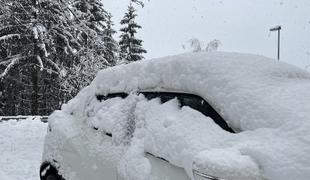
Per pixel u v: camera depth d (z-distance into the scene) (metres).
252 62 3.40
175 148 2.91
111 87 4.34
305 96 2.87
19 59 24.12
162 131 3.15
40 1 22.41
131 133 3.72
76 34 24.61
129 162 3.38
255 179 2.35
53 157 4.72
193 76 3.26
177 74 3.42
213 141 2.73
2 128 15.27
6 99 28.44
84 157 4.19
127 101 3.96
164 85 3.53
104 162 3.84
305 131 2.49
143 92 3.80
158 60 3.79
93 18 36.34
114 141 3.87
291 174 2.29
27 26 22.00
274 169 2.35
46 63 24.83
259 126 2.70
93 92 4.70
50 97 29.08
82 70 23.66
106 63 25.95
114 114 4.05
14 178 8.09
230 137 2.72
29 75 26.22
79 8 34.19
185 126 2.99
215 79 3.11
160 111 3.39
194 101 3.21
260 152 2.44
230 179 2.32
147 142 3.28
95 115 4.41
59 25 23.64
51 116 5.24
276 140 2.52
